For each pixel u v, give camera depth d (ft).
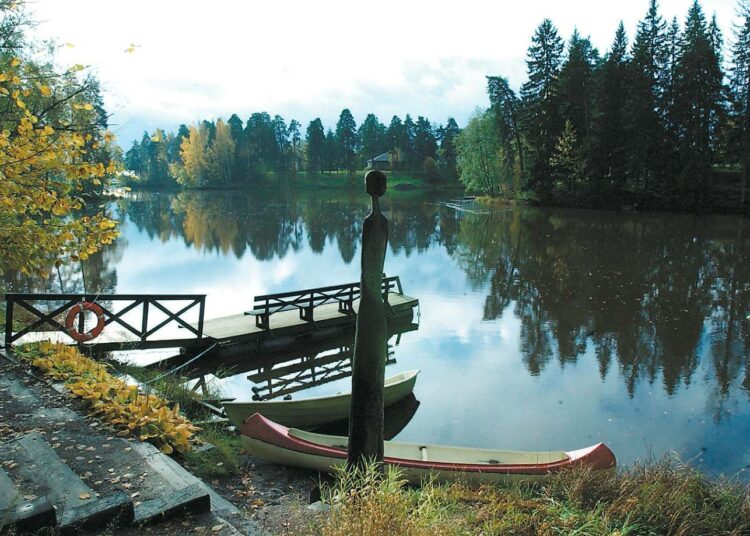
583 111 166.61
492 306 55.77
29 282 64.75
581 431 28.14
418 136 350.23
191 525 12.11
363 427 13.26
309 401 28.43
